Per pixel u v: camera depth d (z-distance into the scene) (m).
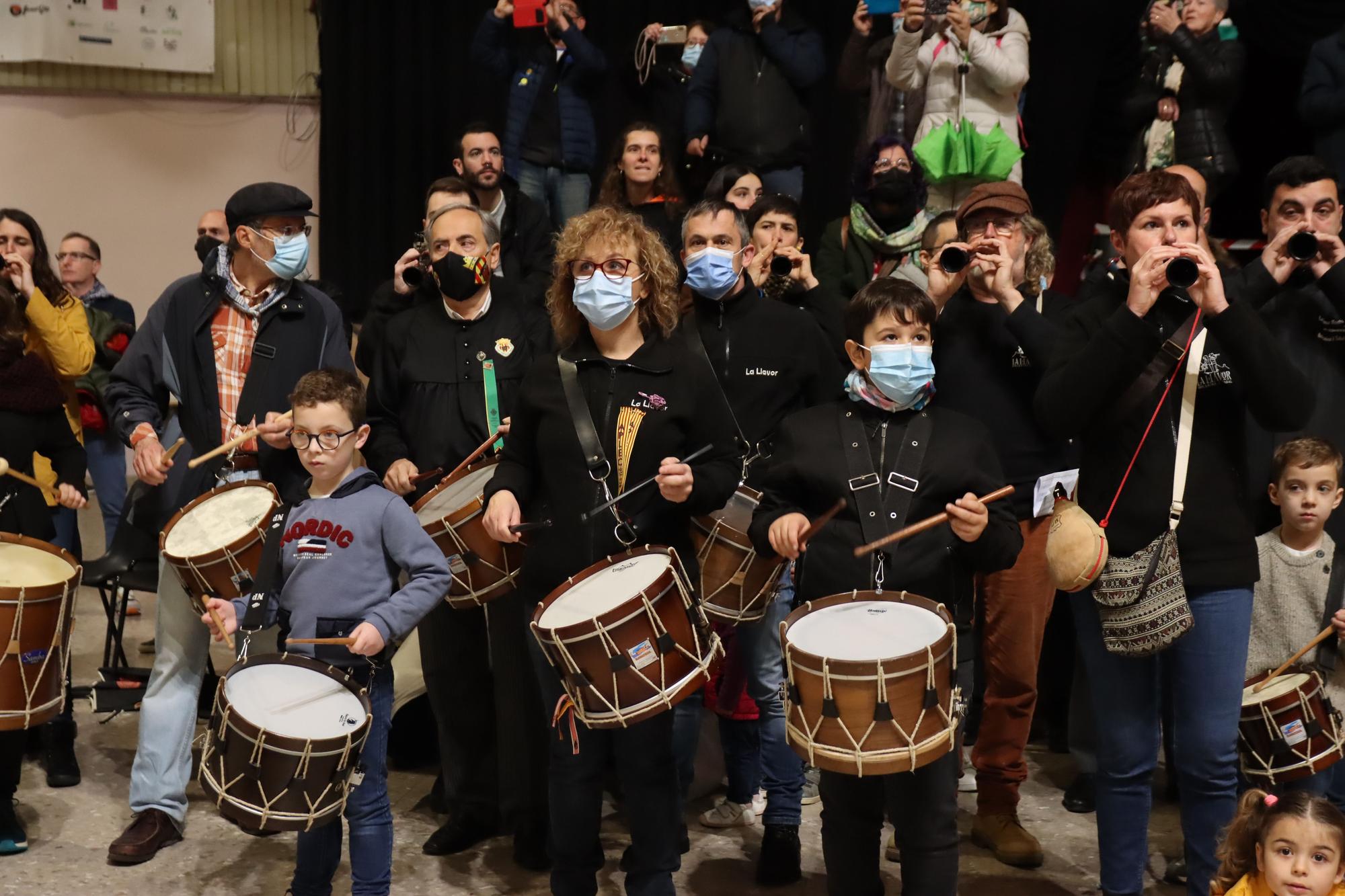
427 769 3.99
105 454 5.18
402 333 3.46
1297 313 3.40
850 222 4.57
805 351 3.38
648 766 2.69
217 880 3.24
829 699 2.39
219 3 7.76
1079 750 3.67
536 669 2.82
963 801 3.79
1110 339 2.57
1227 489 2.69
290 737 2.52
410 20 7.36
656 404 2.74
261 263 3.38
